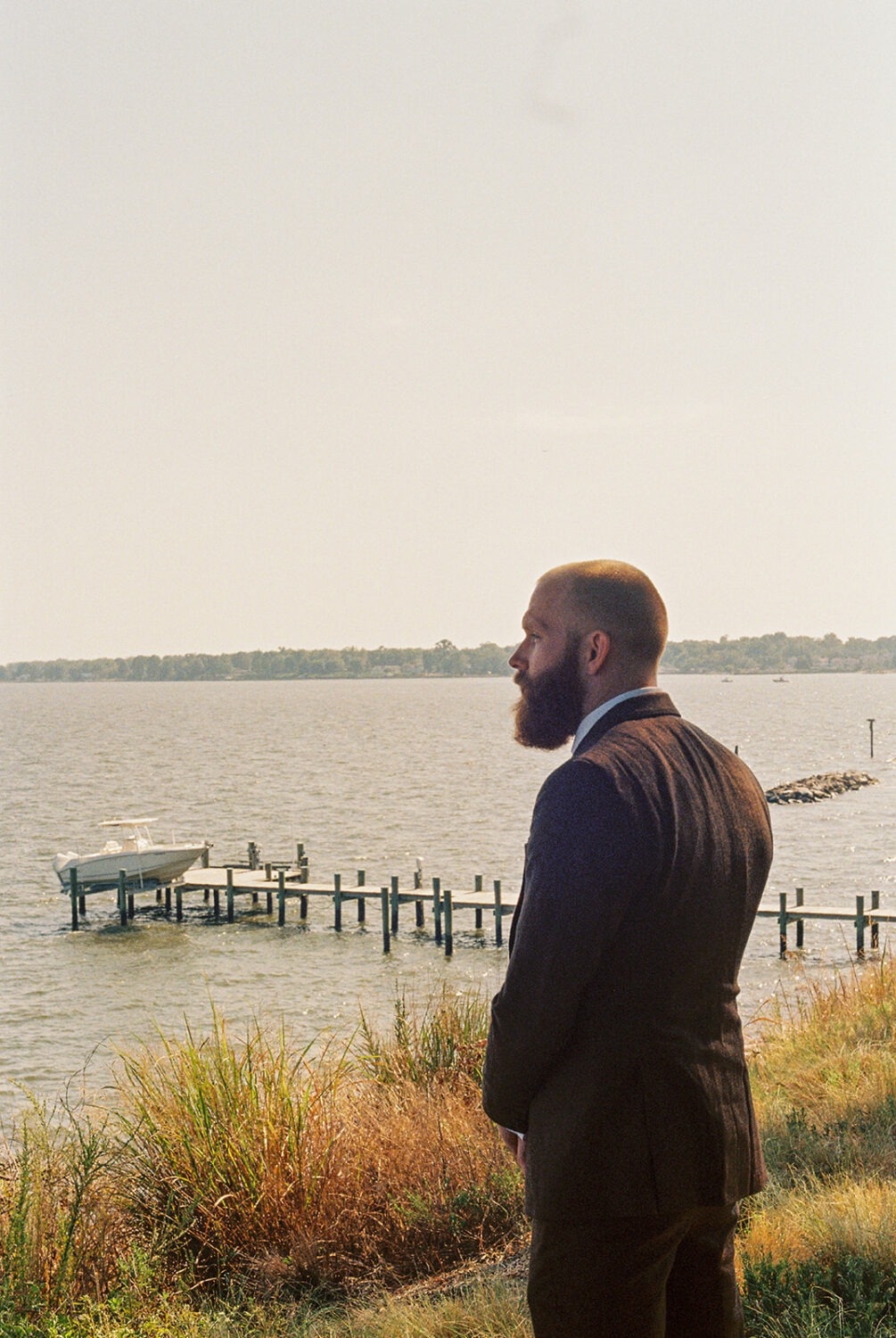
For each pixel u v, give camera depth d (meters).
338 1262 5.23
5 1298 4.40
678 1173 2.23
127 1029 18.81
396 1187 5.70
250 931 30.53
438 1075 7.41
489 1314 4.11
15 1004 21.61
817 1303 3.83
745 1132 2.41
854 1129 6.13
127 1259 4.87
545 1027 2.21
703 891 2.28
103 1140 5.79
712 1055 2.33
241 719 183.12
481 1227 5.32
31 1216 4.88
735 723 139.75
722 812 2.40
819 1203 4.67
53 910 34.22
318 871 39.22
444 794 66.19
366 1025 8.55
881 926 27.34
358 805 60.91
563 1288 2.29
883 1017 8.99
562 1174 2.23
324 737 132.38
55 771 87.56
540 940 2.18
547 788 2.31
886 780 75.19
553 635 2.59
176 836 49.56
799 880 35.16
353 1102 6.70
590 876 2.15
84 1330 4.25
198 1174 5.57
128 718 190.62
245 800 64.38
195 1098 5.94
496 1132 6.18
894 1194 4.68
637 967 2.21
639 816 2.21
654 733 2.43
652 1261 2.27
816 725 135.62
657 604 2.59
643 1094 2.22
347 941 28.84
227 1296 4.98
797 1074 7.70
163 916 33.03
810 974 21.20
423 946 28.02
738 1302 2.55
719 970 2.35
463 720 176.00
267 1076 6.22
